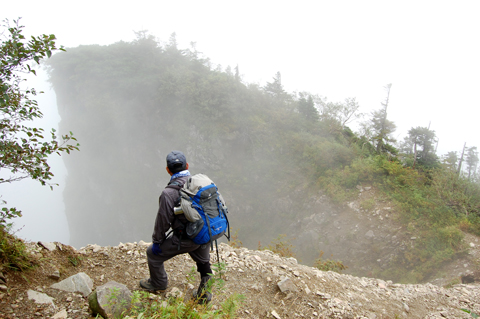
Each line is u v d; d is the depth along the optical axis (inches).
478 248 493.4
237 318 104.5
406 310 143.8
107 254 142.5
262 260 162.9
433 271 522.3
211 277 103.3
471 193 658.2
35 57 103.0
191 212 93.9
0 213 105.2
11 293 94.2
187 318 81.7
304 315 116.3
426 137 1278.3
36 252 120.0
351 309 125.6
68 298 98.9
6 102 101.4
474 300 173.0
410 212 699.4
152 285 111.3
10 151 103.0
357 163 976.9
